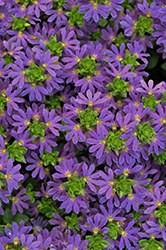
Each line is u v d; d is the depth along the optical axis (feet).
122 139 1.74
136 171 1.78
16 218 1.82
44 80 1.78
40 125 1.74
